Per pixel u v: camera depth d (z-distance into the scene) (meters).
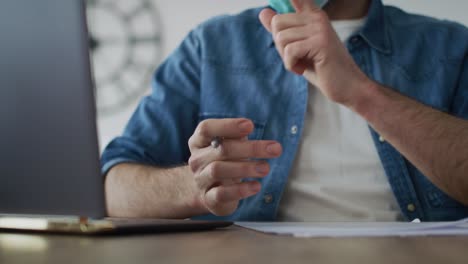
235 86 1.41
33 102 0.55
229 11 3.19
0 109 0.56
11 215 0.58
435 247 0.46
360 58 1.41
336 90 1.10
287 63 1.08
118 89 3.39
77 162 0.53
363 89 1.10
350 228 0.65
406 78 1.38
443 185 1.11
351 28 1.43
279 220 1.26
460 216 1.25
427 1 2.71
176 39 3.30
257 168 0.84
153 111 1.43
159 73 1.50
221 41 1.46
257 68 1.41
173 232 0.62
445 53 1.40
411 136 1.10
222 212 0.88
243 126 0.85
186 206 1.02
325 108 1.32
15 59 0.55
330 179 1.27
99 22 3.39
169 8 3.30
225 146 0.85
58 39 0.53
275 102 1.36
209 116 1.40
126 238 0.55
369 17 1.42
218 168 0.84
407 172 1.25
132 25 3.36
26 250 0.44
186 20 3.28
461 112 1.36
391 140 1.12
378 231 0.60
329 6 1.44
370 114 1.11
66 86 0.53
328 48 1.07
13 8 0.55
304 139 1.31
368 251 0.43
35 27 0.54
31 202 0.55
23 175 0.56
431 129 1.09
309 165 1.29
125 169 1.18
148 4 3.33
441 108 1.35
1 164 0.57
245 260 0.37
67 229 0.58
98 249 0.45
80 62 0.53
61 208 0.54
